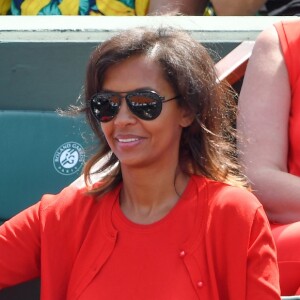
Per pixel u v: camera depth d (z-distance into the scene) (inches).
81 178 388.5
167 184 352.2
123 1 570.9
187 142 362.3
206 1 580.7
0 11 582.9
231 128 403.2
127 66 343.9
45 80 505.7
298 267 379.9
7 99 507.8
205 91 354.6
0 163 494.6
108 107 344.8
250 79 442.3
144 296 334.6
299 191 412.5
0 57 506.0
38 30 503.2
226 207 342.0
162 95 344.5
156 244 341.1
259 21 508.7
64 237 358.9
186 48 350.3
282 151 430.9
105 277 343.0
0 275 366.9
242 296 336.5
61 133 495.2
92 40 502.9
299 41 440.1
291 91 438.9
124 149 346.0
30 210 370.0
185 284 333.7
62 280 358.3
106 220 352.5
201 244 339.0
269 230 342.6
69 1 567.8
